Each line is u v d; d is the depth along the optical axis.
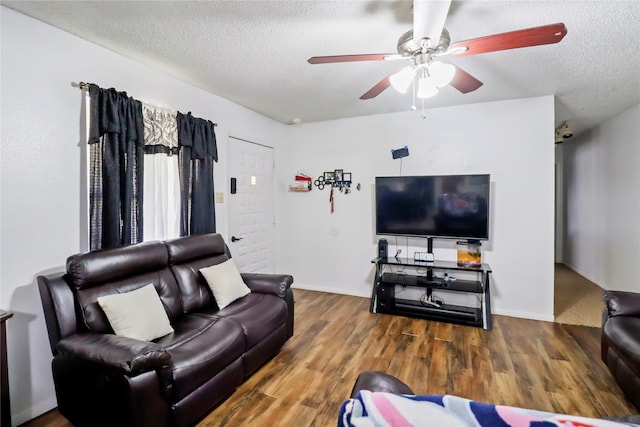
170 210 2.82
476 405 0.59
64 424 1.88
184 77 2.86
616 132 4.10
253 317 2.35
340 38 2.14
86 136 2.22
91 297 1.93
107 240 2.24
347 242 4.33
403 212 3.67
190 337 1.98
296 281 4.66
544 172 3.34
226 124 3.50
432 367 2.44
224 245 3.07
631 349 1.85
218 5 1.79
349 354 2.65
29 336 1.94
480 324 3.20
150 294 2.14
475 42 1.51
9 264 1.87
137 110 2.45
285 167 4.66
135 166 2.45
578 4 1.71
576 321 3.34
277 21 1.94
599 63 2.46
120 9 1.84
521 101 3.39
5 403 1.65
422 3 1.26
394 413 0.61
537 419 0.54
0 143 1.83
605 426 0.52
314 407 1.98
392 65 2.56
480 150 3.57
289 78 2.86
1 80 1.83
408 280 3.60
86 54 2.21
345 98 3.42
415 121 3.86
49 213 2.04
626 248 3.90
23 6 1.82
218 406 1.99
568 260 6.06
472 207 3.37
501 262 3.54
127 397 1.48
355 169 4.23
